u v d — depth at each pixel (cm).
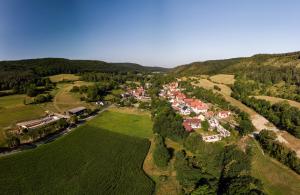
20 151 10119
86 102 19300
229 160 8838
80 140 11556
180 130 11306
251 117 16100
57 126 12925
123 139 11844
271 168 9006
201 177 7894
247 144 10888
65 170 8675
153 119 14850
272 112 16050
